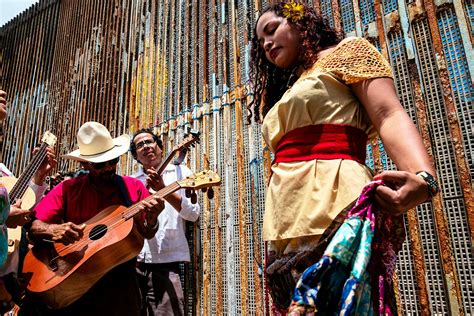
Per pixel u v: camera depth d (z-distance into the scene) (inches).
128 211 89.2
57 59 260.1
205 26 154.1
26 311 83.3
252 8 135.0
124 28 205.3
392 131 33.7
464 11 84.0
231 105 134.9
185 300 127.1
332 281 30.8
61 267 82.1
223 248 123.3
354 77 36.5
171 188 94.4
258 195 114.8
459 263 74.4
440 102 84.4
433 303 76.4
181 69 160.9
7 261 80.0
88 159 92.1
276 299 38.7
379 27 99.1
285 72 51.8
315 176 36.7
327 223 34.6
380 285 31.8
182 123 152.2
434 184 29.7
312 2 117.7
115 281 86.9
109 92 201.2
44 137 105.3
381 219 33.7
